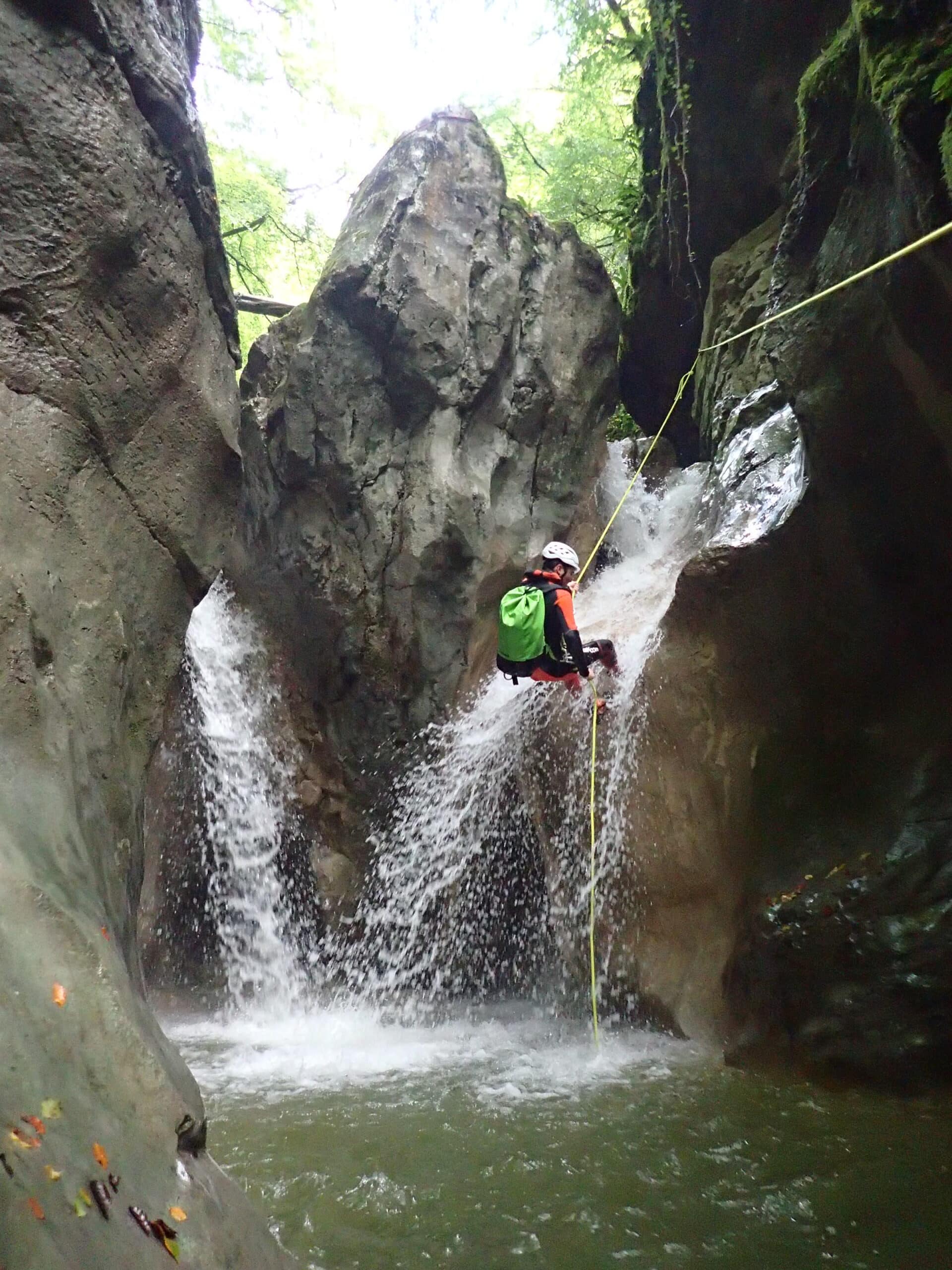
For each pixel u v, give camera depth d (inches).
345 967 346.6
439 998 335.3
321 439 370.9
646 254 518.0
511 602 237.8
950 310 172.4
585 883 286.4
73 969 103.7
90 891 125.1
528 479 389.7
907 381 199.8
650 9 459.8
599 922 278.4
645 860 269.1
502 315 392.2
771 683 254.5
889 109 161.8
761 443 333.4
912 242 173.3
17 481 158.1
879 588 237.1
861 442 224.2
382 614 357.7
